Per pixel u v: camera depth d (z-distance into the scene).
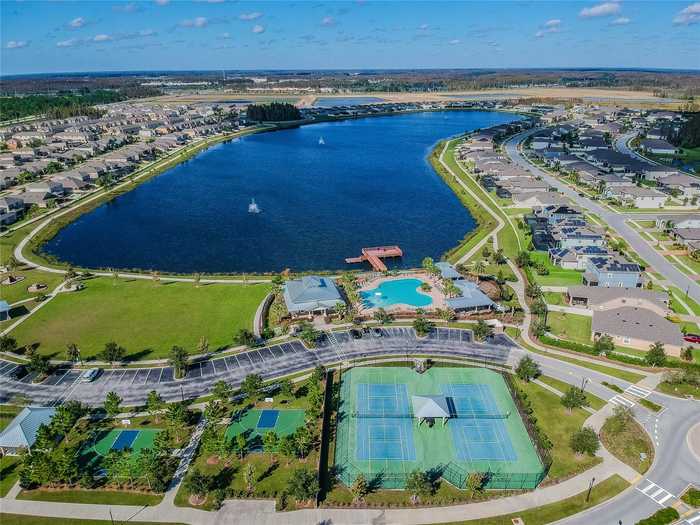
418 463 84.50
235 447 85.56
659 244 182.62
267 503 76.25
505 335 124.06
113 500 76.94
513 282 154.00
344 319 131.50
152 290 150.12
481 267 157.50
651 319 122.06
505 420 94.81
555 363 112.56
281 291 146.00
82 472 82.06
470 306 134.12
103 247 191.00
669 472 81.81
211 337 123.31
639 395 101.12
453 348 118.62
